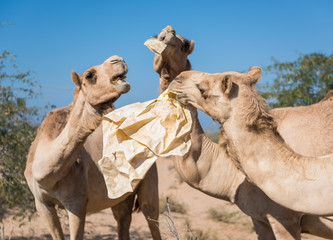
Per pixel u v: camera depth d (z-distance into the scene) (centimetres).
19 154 783
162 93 468
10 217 863
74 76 447
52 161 464
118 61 436
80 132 453
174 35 468
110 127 439
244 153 344
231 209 1030
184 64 496
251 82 369
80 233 500
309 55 1125
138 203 636
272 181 331
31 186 523
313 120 444
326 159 326
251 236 826
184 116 431
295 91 1084
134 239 811
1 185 748
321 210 317
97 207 571
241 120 346
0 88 775
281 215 422
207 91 371
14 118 782
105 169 424
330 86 1098
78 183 501
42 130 530
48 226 521
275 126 351
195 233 784
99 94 438
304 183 322
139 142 418
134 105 439
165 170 1505
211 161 453
